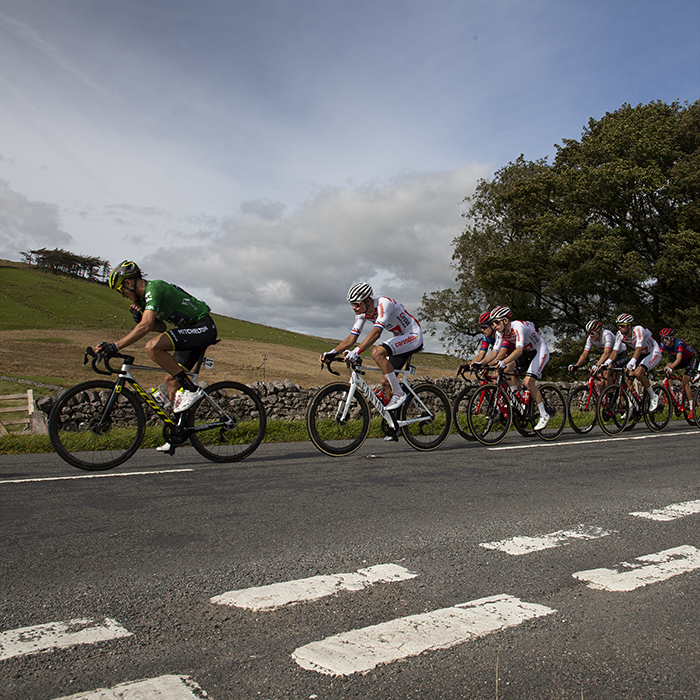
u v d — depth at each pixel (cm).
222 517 342
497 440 754
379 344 645
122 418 529
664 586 241
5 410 1127
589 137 3023
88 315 8031
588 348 922
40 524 325
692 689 162
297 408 1305
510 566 261
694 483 468
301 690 157
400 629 195
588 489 438
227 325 9900
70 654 177
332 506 371
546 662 176
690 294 2633
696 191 2483
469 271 3372
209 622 200
